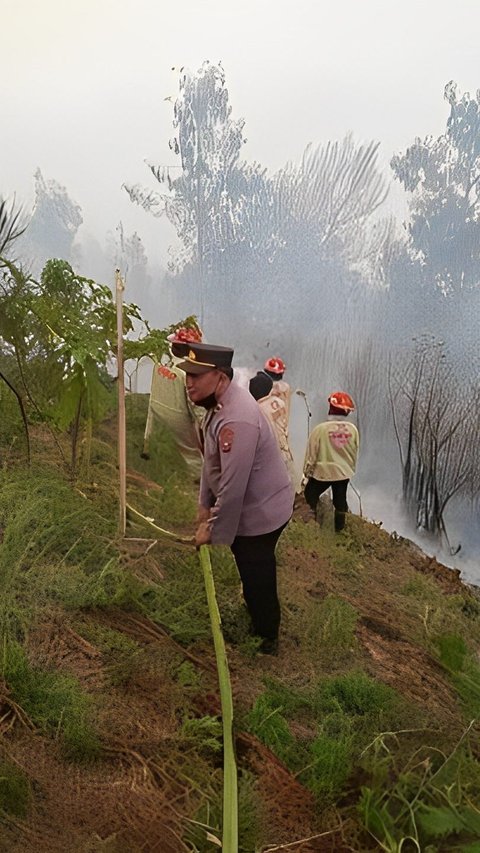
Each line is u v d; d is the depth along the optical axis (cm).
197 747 265
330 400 580
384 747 269
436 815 232
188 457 549
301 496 630
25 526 378
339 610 394
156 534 411
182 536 436
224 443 301
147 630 335
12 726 254
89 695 277
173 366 466
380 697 320
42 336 420
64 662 296
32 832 214
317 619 384
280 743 277
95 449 526
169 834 225
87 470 473
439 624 438
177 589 375
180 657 319
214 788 248
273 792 255
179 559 404
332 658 358
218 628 328
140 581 369
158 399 545
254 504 320
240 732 280
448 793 245
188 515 470
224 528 312
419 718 309
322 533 548
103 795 236
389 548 590
